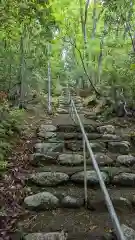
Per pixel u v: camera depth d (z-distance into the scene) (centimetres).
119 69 640
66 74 1089
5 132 462
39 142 462
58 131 530
